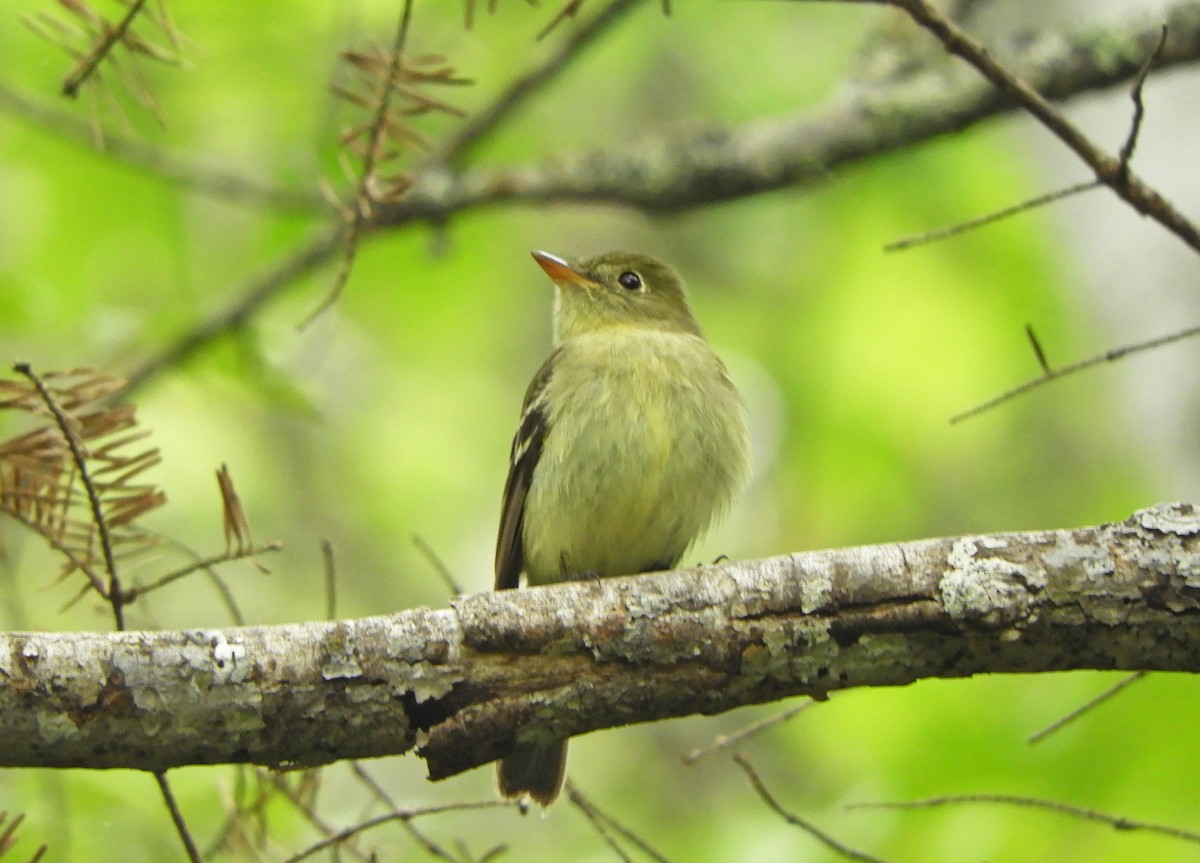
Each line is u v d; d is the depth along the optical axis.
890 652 7.02
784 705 14.43
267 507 15.73
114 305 14.19
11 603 9.62
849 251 15.66
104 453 7.34
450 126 13.33
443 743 6.93
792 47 15.00
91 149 12.52
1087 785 10.31
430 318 15.68
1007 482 15.40
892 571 7.03
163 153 12.63
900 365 15.50
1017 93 8.00
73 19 10.72
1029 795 10.36
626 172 12.28
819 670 7.05
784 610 7.03
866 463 15.58
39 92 12.85
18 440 7.23
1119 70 11.37
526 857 13.07
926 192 15.13
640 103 16.23
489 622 6.96
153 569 14.66
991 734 10.61
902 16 12.53
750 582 7.08
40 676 6.62
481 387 16.69
